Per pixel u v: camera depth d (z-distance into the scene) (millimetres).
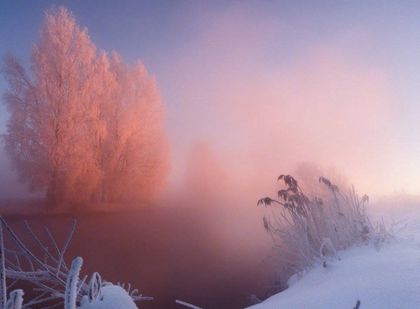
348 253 4238
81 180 19797
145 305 5453
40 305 4199
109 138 21938
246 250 9141
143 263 8242
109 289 1955
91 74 20656
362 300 2301
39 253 8836
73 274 1600
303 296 2881
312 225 5133
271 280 5977
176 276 7043
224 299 5609
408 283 2410
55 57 19500
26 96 19078
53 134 19188
